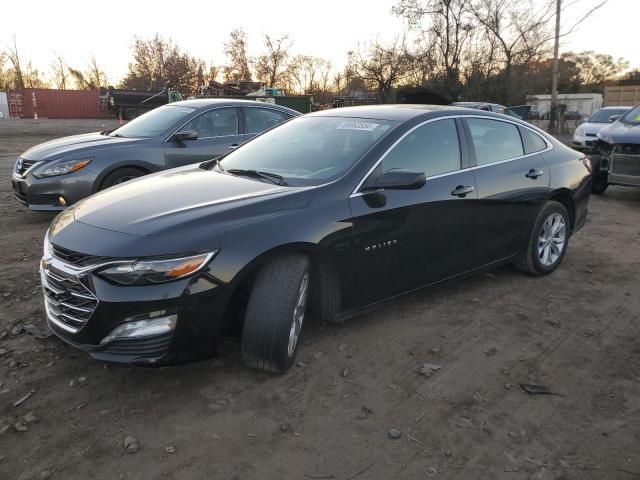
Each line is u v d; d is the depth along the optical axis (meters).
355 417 2.95
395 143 3.88
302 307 3.38
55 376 3.27
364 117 4.27
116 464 2.57
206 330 2.95
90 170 6.45
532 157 4.97
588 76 57.78
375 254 3.68
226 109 7.68
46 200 6.34
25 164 6.54
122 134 7.32
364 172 3.67
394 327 4.02
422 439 2.79
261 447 2.70
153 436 2.76
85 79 66.69
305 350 3.63
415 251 3.95
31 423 2.84
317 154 3.96
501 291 4.78
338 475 2.53
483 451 2.71
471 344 3.80
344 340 3.79
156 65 57.00
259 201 3.27
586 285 4.99
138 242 2.86
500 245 4.67
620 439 2.82
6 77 66.88
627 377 3.42
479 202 4.34
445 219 4.11
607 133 9.09
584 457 2.68
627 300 4.65
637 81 50.81
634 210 8.45
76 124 32.62
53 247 3.13
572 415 3.02
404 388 3.24
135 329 2.83
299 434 2.80
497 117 4.79
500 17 30.64
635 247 6.31
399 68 34.56
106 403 3.02
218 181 3.73
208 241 2.93
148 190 3.57
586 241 6.56
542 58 31.22
